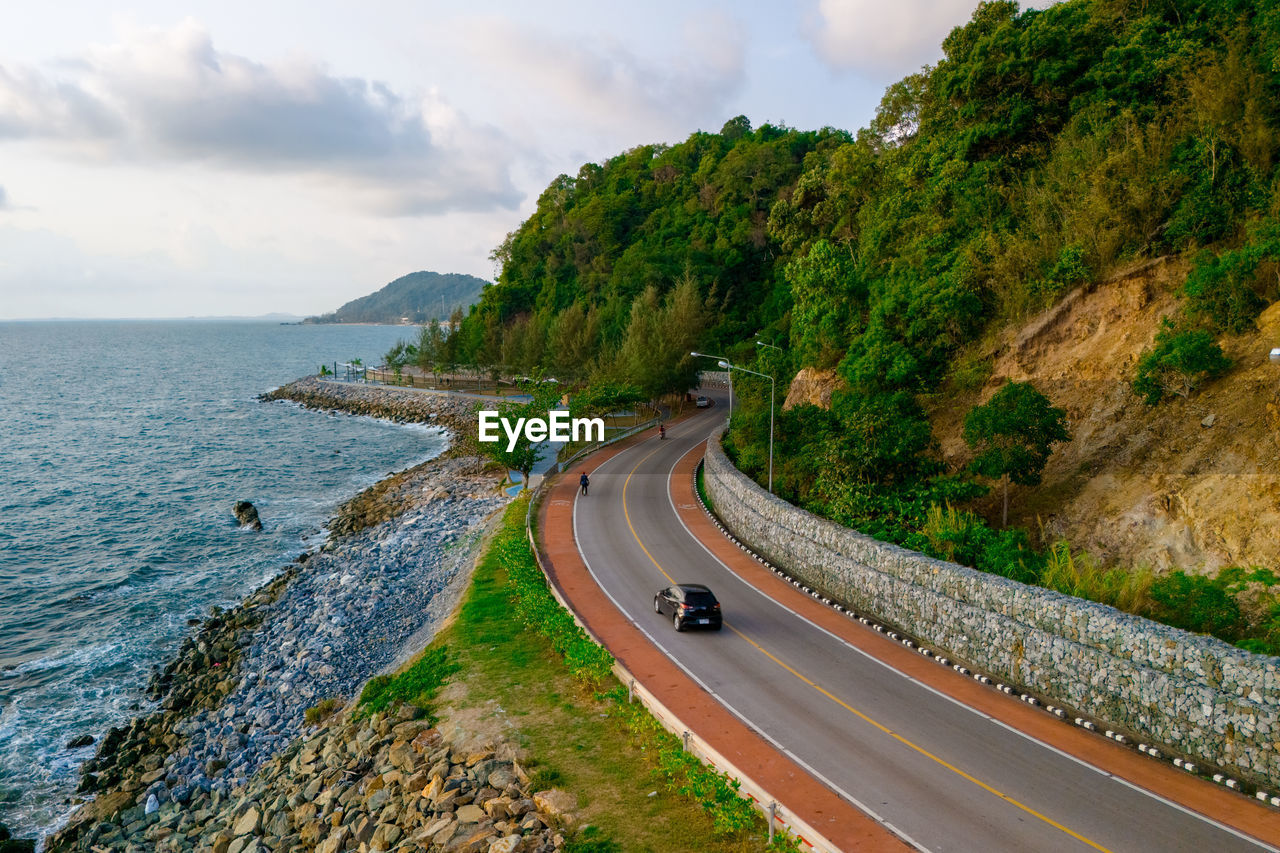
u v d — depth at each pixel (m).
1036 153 42.88
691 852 15.12
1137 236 33.62
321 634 33.69
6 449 84.06
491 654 26.16
